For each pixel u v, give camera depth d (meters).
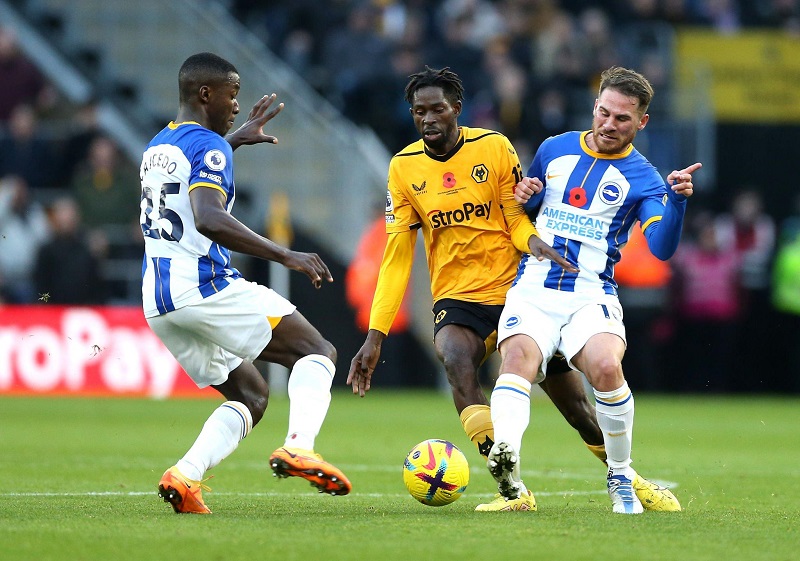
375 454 34.69
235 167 70.44
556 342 20.84
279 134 71.19
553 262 21.17
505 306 21.36
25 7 73.12
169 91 74.38
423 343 65.75
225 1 78.38
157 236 20.23
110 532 17.16
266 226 68.94
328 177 70.06
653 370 67.75
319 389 20.09
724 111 74.25
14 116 67.50
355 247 67.75
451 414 51.31
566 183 21.56
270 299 20.62
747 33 74.81
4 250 61.69
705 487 26.88
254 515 19.84
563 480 28.25
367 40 72.69
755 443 40.41
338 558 15.11
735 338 68.75
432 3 76.44
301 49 74.75
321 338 20.80
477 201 22.12
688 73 74.06
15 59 67.94
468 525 18.41
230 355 21.23
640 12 76.81
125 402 55.88
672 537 17.39
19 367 57.25
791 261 67.00
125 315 57.66
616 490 20.77
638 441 41.12
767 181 74.69
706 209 72.38
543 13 76.38
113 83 72.31
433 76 21.88
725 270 65.88
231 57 72.44
